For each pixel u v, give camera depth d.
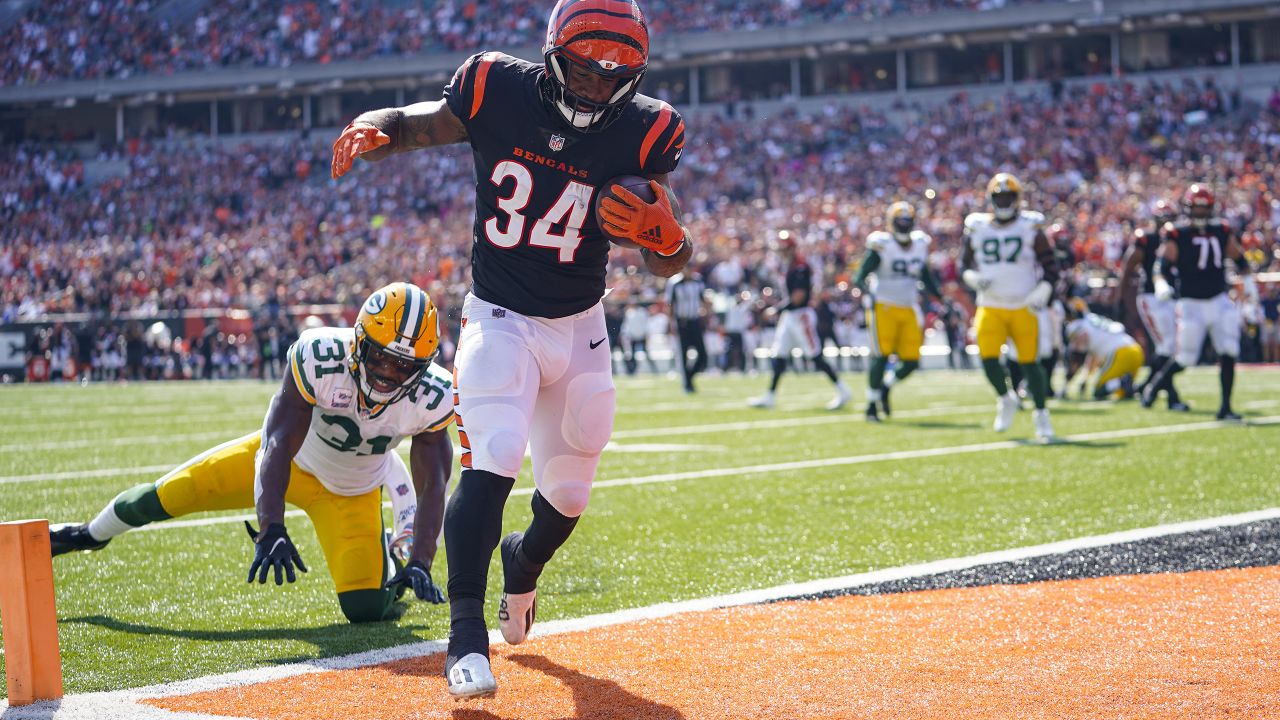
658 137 8.64
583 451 9.09
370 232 98.62
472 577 8.16
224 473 11.53
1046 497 17.38
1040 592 11.30
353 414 10.58
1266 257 62.34
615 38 7.98
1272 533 14.05
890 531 15.06
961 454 22.81
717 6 115.75
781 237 35.00
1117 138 89.25
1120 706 7.70
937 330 65.88
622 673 8.79
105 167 123.12
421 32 121.62
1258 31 100.75
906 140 96.88
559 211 8.61
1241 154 82.31
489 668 7.78
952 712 7.64
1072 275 37.41
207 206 111.50
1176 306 31.67
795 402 38.41
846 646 9.42
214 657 9.66
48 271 95.50
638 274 73.31
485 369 8.57
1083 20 98.94
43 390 53.53
